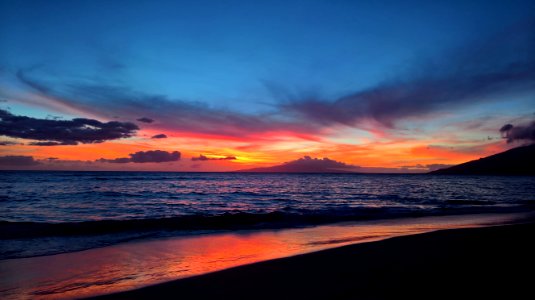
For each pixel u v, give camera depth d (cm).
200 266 758
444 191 4634
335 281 591
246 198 3164
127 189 4066
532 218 1667
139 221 1449
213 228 1345
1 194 3042
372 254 789
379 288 538
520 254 761
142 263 791
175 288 583
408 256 761
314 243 1040
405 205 2486
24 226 1291
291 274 644
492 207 2269
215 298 530
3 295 572
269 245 1008
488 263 677
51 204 2281
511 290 505
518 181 9750
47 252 907
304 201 2884
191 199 2966
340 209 2153
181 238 1130
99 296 557
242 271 672
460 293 495
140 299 538
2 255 868
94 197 2888
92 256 865
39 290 596
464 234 1037
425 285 543
